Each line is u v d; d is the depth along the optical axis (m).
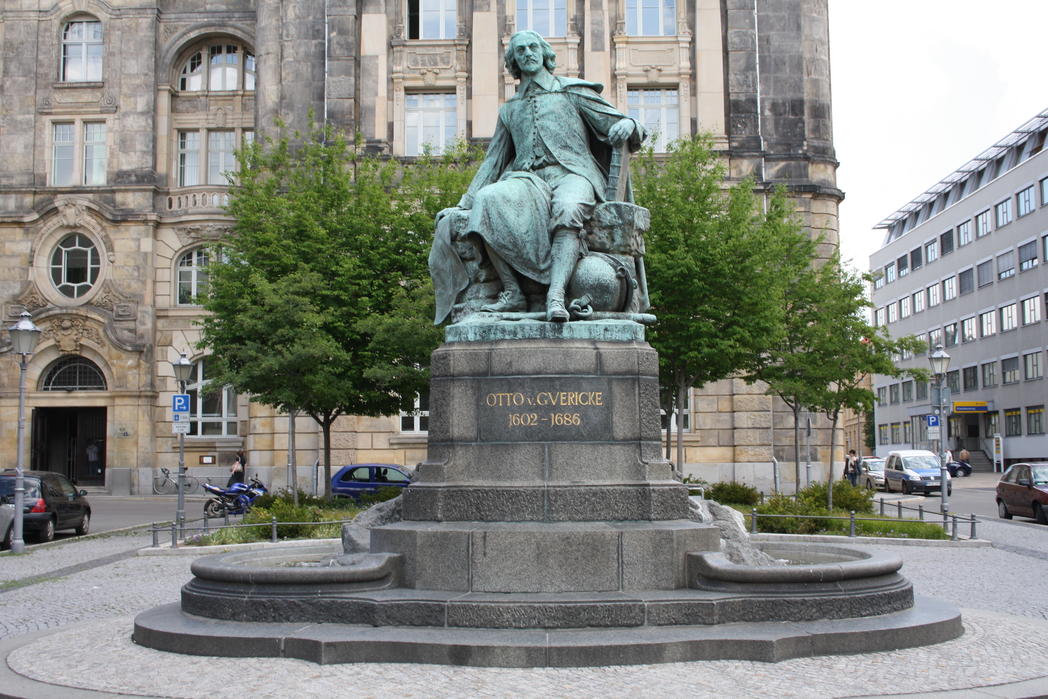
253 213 28.66
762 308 26.31
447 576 8.36
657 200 27.08
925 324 83.88
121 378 40.53
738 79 36.94
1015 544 20.16
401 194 29.64
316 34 37.66
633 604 7.78
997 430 70.81
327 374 25.62
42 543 21.59
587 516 8.69
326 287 27.27
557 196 9.76
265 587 8.31
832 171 37.44
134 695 6.66
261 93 38.09
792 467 35.47
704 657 7.37
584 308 9.56
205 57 43.16
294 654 7.52
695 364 26.86
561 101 10.17
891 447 90.50
